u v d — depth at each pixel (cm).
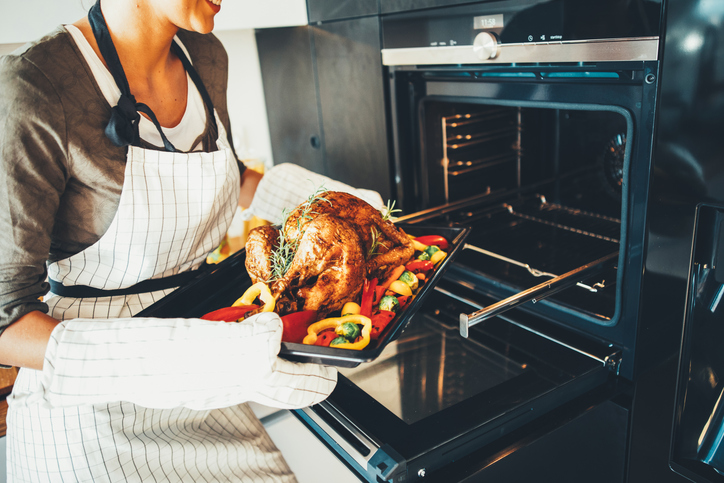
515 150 162
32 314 77
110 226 89
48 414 92
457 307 126
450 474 88
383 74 139
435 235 115
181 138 100
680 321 94
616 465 108
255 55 200
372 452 87
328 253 83
